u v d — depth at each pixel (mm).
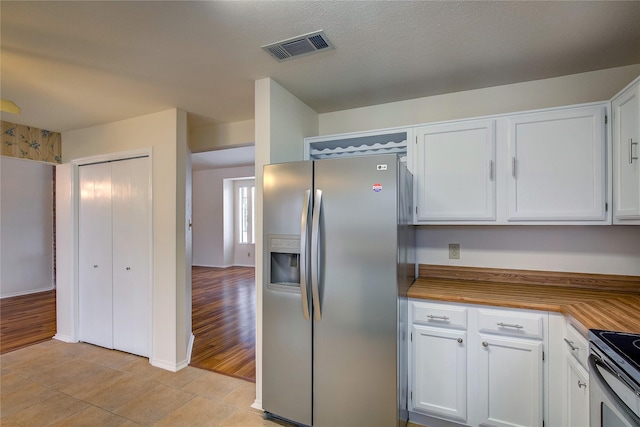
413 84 2297
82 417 2123
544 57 1918
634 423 919
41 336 3607
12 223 5465
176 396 2379
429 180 2186
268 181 2043
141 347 3055
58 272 3570
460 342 1852
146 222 2998
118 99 2574
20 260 5559
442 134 2158
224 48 1807
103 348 3264
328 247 1862
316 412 1901
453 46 1797
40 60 1930
